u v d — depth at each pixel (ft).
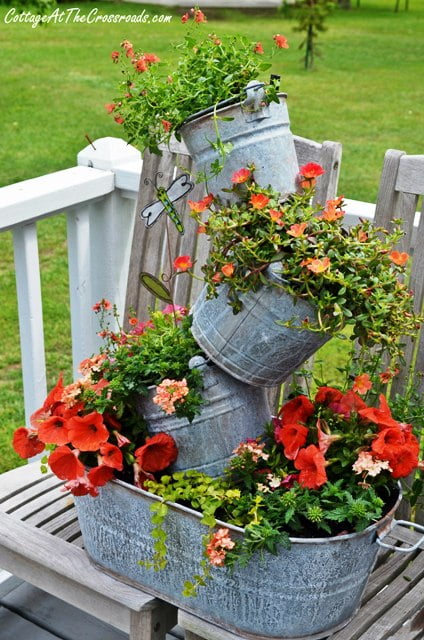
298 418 4.39
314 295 3.91
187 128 4.25
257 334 4.08
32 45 32.89
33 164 19.56
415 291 5.05
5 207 5.75
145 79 4.40
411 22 40.73
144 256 6.00
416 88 27.32
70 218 6.51
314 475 4.01
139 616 4.52
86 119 23.12
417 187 4.97
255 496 4.22
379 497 4.27
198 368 4.33
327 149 5.12
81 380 4.56
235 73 4.19
